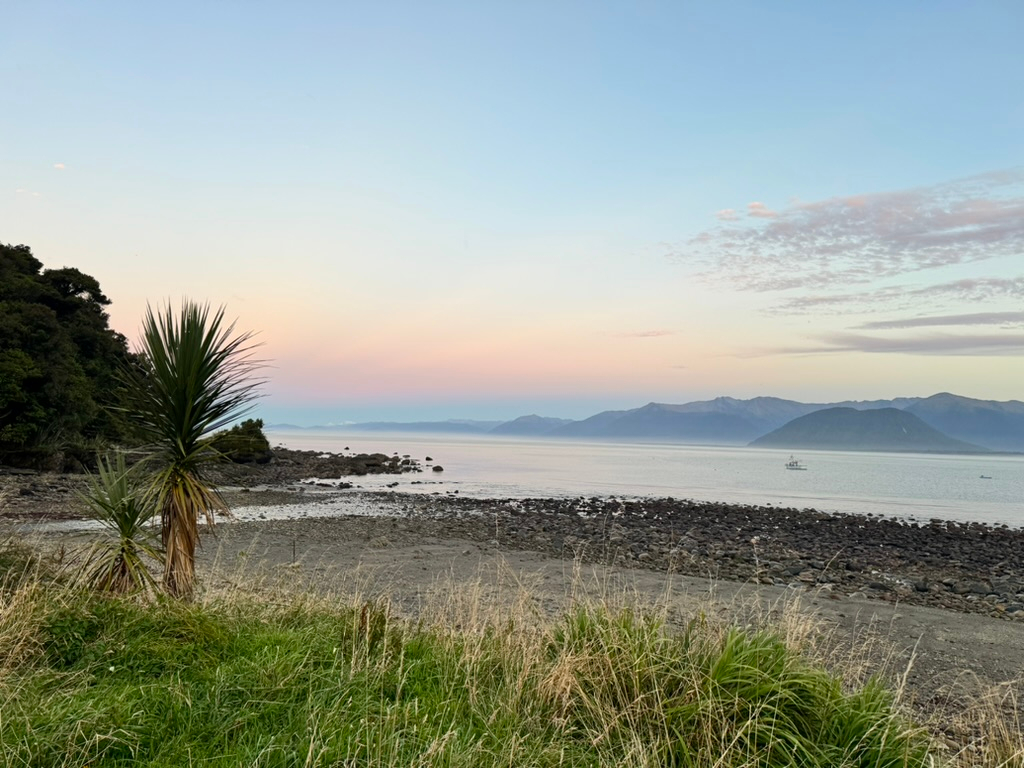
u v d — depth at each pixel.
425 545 18.08
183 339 6.38
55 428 36.59
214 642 5.06
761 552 20.11
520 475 63.94
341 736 3.74
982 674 8.33
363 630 5.59
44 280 46.66
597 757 4.06
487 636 5.90
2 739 3.29
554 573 14.26
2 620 4.61
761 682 4.45
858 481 77.44
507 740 4.07
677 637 5.33
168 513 6.37
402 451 126.00
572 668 4.84
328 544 17.53
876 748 4.05
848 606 12.17
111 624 4.96
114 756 3.45
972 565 19.66
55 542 9.12
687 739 4.11
